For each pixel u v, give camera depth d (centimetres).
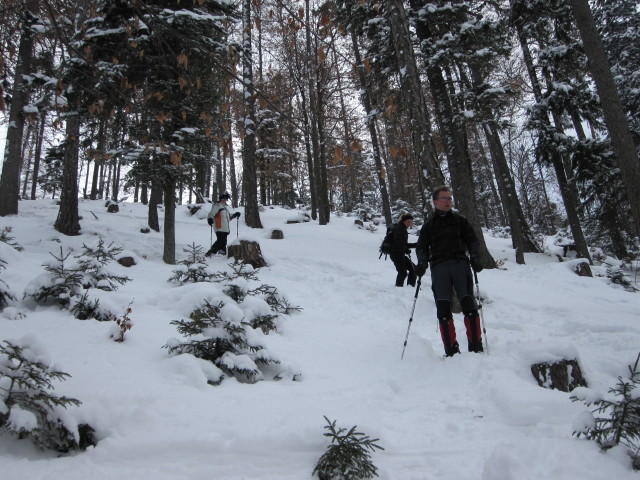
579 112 1540
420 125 625
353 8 1095
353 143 261
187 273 719
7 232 935
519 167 3409
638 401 215
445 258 436
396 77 1122
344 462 204
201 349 364
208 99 810
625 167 716
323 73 1758
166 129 831
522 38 1499
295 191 4084
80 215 1573
